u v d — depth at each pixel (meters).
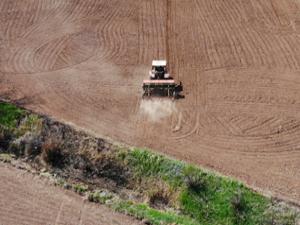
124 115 38.91
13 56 44.19
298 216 31.67
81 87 41.28
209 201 32.88
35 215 31.78
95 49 44.94
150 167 34.75
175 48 45.03
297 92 41.00
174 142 36.78
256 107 39.72
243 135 37.41
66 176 34.84
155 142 36.75
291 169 35.06
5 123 37.53
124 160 35.16
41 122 37.28
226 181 33.41
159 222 31.36
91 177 34.94
